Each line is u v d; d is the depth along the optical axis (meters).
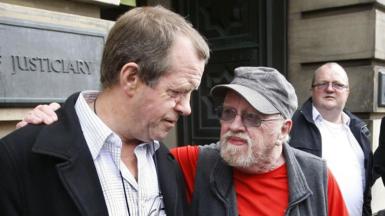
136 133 1.10
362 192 2.55
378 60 3.04
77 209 0.97
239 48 3.27
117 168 1.09
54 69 1.59
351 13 2.97
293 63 3.22
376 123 3.09
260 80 1.53
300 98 3.20
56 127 1.04
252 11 3.19
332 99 2.55
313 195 1.54
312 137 2.54
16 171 0.96
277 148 1.55
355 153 2.59
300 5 3.15
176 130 3.60
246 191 1.54
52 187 0.98
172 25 1.03
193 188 1.58
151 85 1.02
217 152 1.63
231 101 1.53
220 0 3.34
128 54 1.01
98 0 1.82
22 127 1.04
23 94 1.48
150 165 1.21
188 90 1.06
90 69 1.73
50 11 1.61
